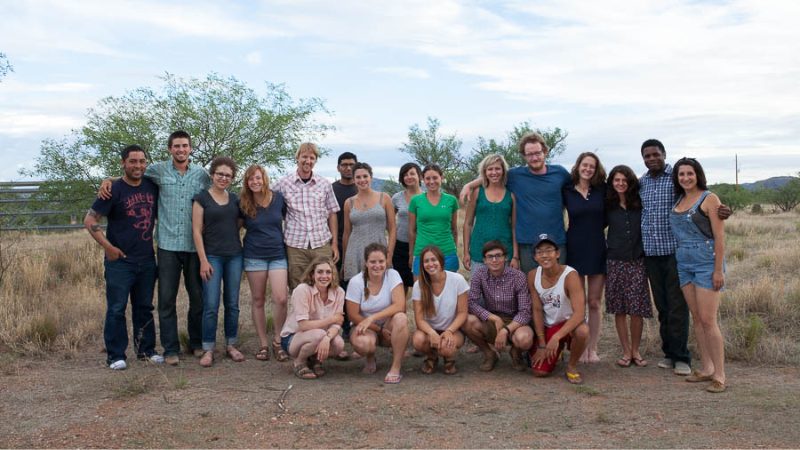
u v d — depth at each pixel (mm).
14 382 5758
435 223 6680
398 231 7414
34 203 17281
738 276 10305
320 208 6887
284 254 6809
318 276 6020
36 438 4402
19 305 8180
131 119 15789
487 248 6074
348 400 5195
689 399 5129
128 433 4469
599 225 6281
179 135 6453
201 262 6426
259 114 16891
